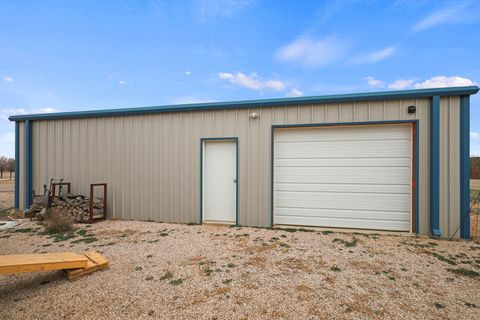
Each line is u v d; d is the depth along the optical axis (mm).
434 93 4777
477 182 15789
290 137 5613
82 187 6695
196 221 5945
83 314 2273
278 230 5230
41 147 7055
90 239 4617
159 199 6176
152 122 6254
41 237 4793
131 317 2227
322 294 2613
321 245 4219
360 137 5293
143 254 3803
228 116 5801
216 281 2902
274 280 2928
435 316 2256
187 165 6023
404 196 5094
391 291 2697
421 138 4914
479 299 2557
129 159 6379
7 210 7508
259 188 5625
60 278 3004
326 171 5445
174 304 2432
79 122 6766
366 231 5145
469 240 4578
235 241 4445
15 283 2885
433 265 3414
